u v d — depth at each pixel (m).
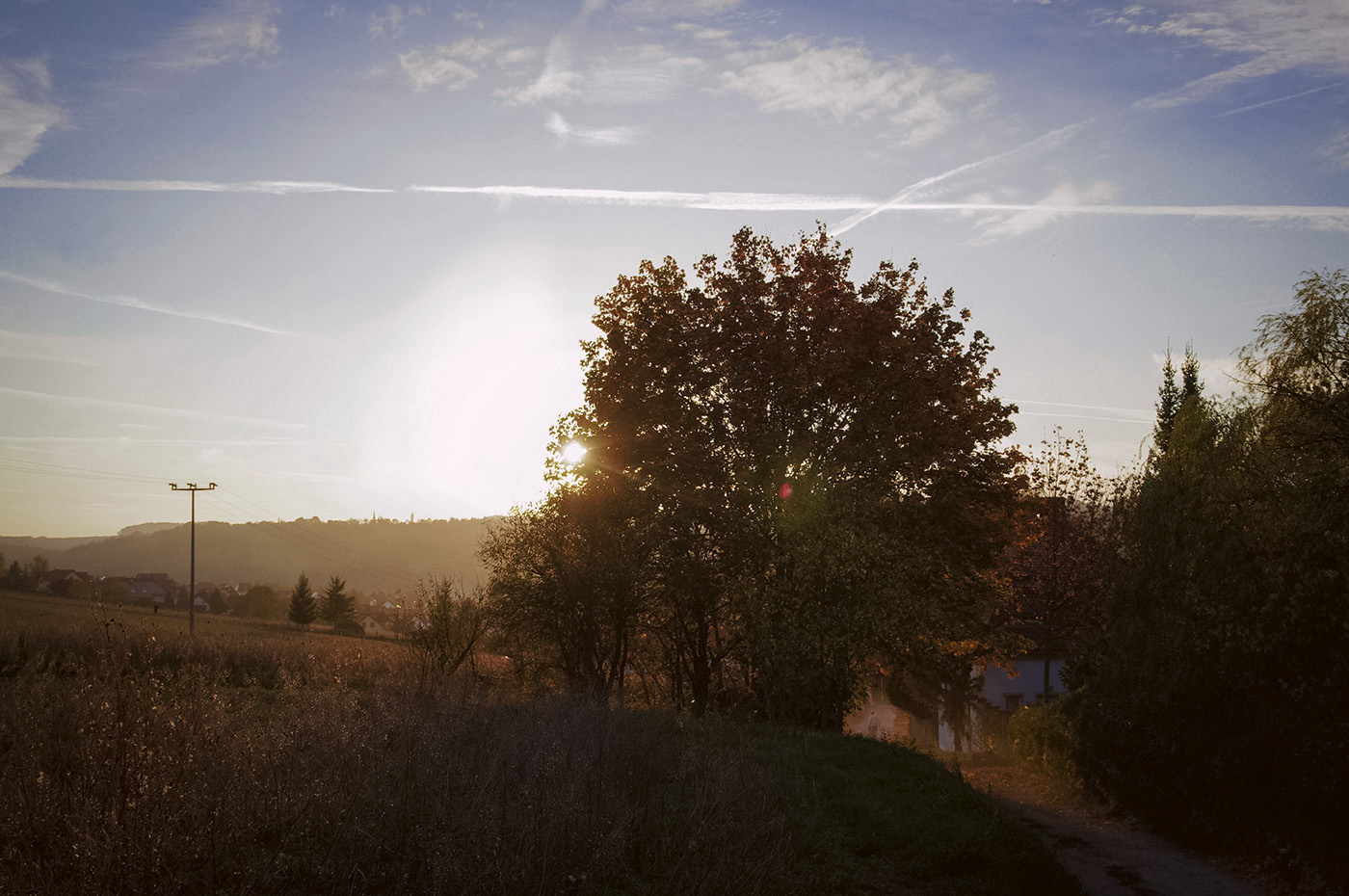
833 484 22.95
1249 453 13.72
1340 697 11.13
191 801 7.43
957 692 33.00
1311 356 13.14
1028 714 20.97
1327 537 11.78
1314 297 13.45
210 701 9.41
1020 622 34.34
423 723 10.90
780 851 9.18
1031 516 25.94
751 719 20.52
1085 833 13.38
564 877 7.72
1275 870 11.23
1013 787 18.52
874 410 24.09
